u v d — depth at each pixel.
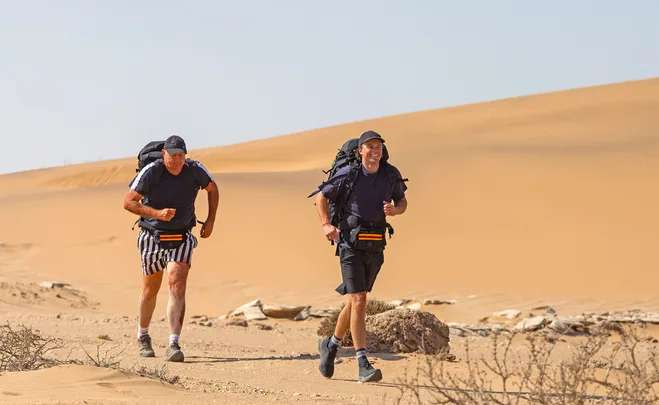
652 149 48.38
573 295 27.12
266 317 19.94
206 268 32.88
